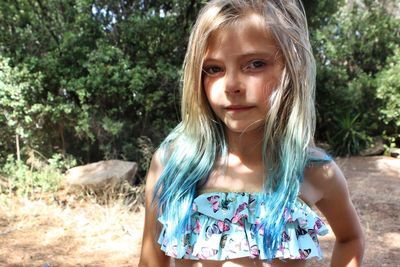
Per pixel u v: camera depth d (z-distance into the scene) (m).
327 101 8.14
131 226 4.21
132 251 3.74
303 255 0.97
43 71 5.39
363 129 8.20
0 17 5.62
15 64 5.48
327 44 8.44
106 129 5.33
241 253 0.95
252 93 0.91
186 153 1.04
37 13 5.80
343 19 8.85
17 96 5.26
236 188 1.01
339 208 1.10
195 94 0.99
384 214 4.86
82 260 3.55
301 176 0.99
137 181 5.48
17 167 5.21
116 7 5.92
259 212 0.97
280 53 0.91
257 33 0.90
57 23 5.81
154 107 5.66
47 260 3.51
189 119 1.03
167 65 5.68
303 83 0.94
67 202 4.70
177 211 1.00
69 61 5.55
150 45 5.88
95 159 5.88
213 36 0.92
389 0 9.09
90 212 4.47
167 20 5.82
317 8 7.86
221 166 1.03
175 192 1.02
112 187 4.88
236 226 0.97
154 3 6.10
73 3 5.79
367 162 7.47
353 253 1.15
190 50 0.96
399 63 8.15
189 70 0.97
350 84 8.23
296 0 0.99
